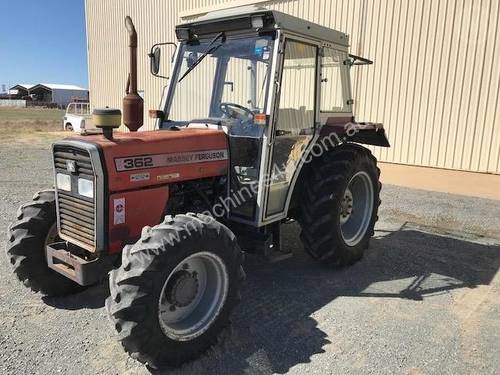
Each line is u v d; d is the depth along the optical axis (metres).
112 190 2.91
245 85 3.64
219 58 3.79
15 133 19.53
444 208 6.56
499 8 7.99
